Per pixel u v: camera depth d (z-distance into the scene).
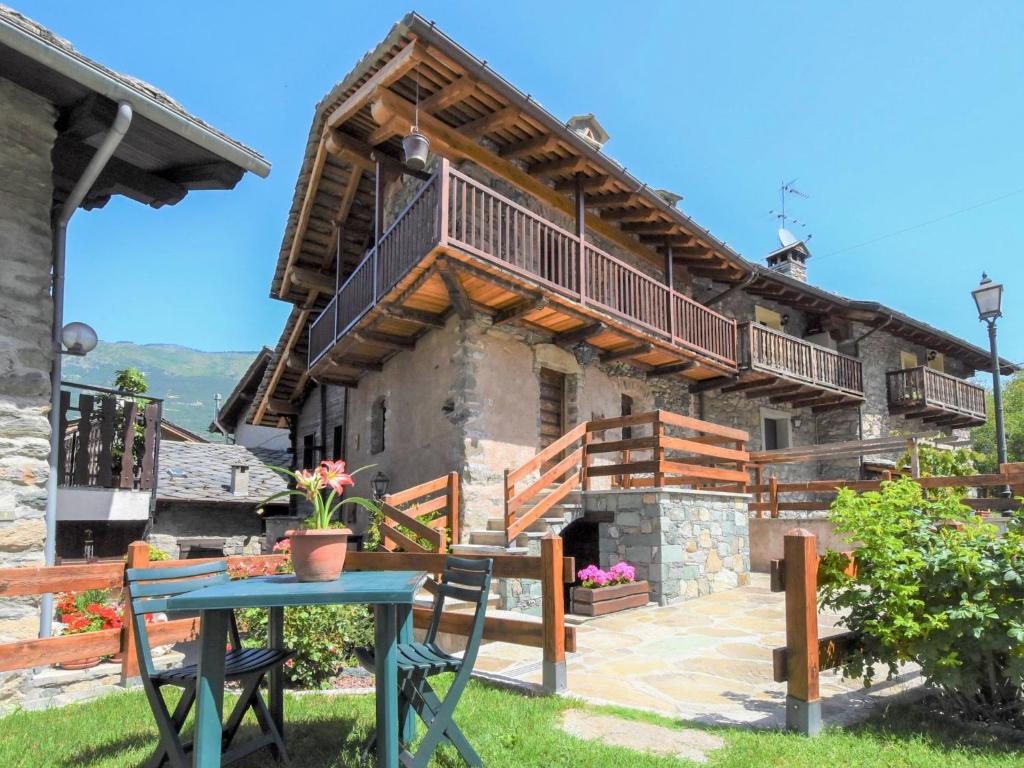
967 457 12.45
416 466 10.38
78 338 5.92
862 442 10.26
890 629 3.93
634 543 8.55
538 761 3.34
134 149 5.88
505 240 8.69
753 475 14.99
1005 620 3.69
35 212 5.20
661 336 11.32
